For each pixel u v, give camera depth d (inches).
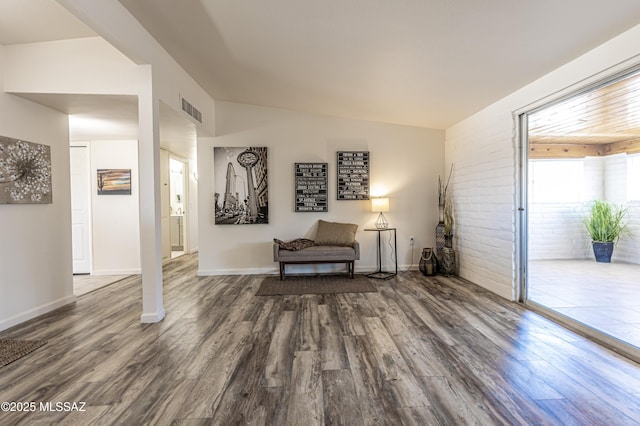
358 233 204.5
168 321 119.5
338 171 201.9
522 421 62.1
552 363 85.0
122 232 206.1
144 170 118.1
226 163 198.4
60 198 141.9
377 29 100.9
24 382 77.8
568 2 77.2
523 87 130.9
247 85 165.6
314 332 107.6
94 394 72.6
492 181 153.6
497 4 81.4
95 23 89.4
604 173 184.9
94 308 136.6
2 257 114.6
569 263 189.3
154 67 120.5
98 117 151.6
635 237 168.4
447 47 105.9
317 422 62.5
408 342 98.9
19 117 122.7
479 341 99.0
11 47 117.8
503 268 145.4
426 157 206.8
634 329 104.3
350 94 162.1
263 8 97.7
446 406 67.1
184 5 99.6
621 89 108.0
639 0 74.4
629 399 68.9
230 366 85.0
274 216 201.6
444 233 194.5
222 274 199.8
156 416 64.7
